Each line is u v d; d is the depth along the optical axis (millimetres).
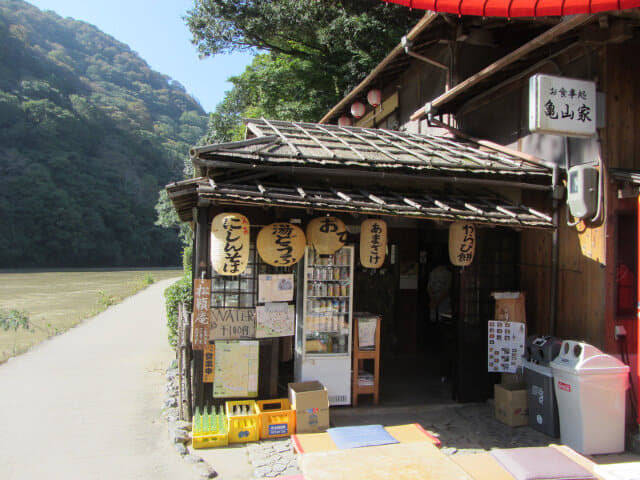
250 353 5582
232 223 5043
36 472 4371
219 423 5059
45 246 51625
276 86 20016
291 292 5758
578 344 5066
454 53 8742
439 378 7680
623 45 5691
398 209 5262
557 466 2967
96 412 6047
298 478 3059
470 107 8539
